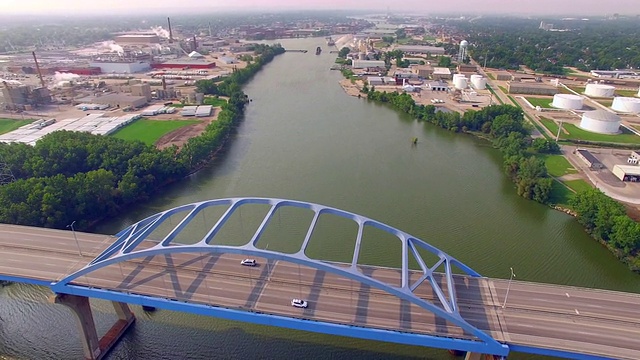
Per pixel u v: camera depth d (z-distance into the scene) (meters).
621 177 128.75
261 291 64.50
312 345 68.06
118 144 136.88
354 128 192.62
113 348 68.81
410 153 160.38
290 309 60.44
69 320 75.00
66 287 63.53
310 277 68.38
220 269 70.38
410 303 62.47
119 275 68.00
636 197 117.12
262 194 123.25
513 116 184.00
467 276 69.50
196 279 67.38
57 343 70.25
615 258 92.62
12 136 163.62
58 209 101.06
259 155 156.75
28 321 74.75
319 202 117.44
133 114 199.38
